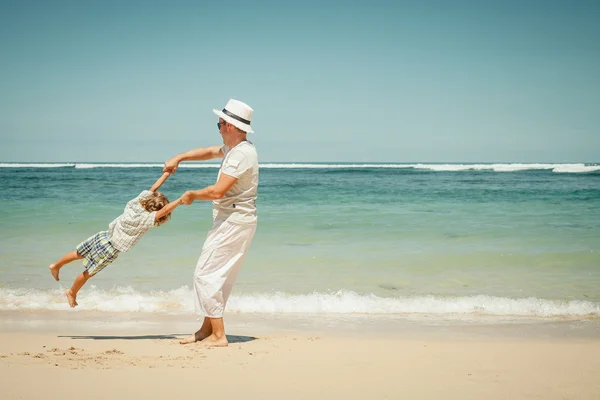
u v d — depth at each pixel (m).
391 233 11.59
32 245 9.96
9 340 4.67
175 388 3.24
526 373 3.71
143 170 65.31
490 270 8.24
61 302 6.33
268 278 7.74
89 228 11.91
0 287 6.99
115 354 4.09
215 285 4.38
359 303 6.42
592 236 11.06
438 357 4.16
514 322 5.70
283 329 5.37
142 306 6.20
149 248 9.71
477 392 3.27
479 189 27.03
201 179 38.53
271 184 32.56
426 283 7.48
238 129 4.37
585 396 3.21
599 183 34.22
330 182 36.03
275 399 3.08
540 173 54.78
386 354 4.25
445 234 11.44
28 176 43.38
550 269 8.29
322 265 8.55
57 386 3.22
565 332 5.28
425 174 54.38
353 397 3.13
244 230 4.38
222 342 4.46
